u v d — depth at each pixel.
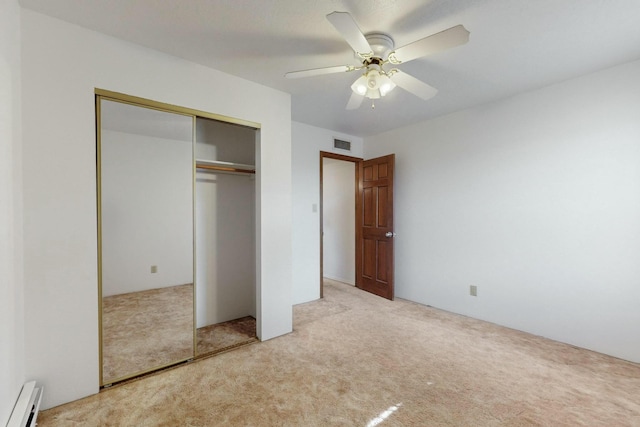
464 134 3.28
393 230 3.94
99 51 1.85
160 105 2.08
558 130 2.58
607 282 2.34
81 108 1.78
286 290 2.79
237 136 3.11
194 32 1.86
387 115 3.48
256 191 2.68
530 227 2.77
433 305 3.61
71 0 1.55
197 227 2.93
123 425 1.57
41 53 1.66
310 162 3.92
